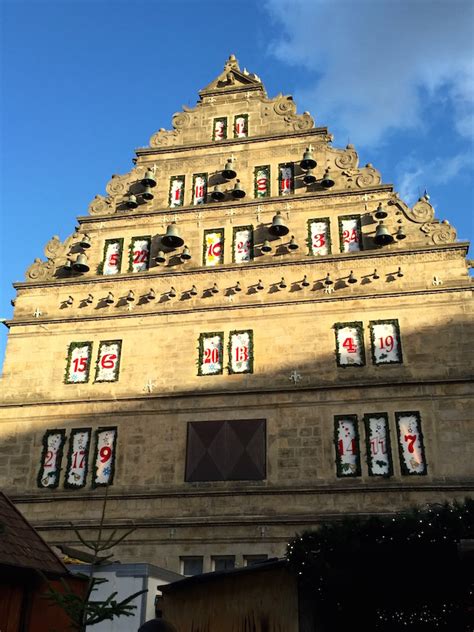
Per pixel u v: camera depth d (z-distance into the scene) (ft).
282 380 89.71
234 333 94.12
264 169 106.32
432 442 82.74
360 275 93.91
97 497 87.86
